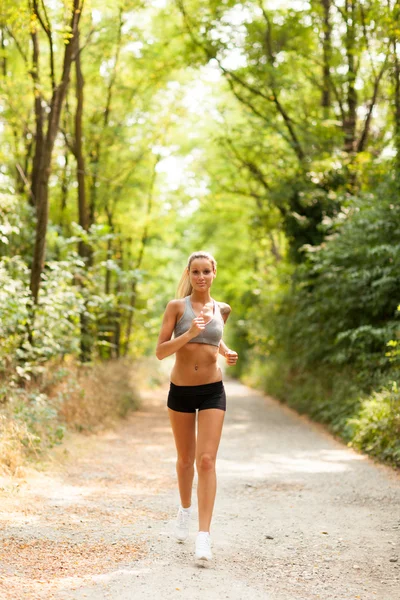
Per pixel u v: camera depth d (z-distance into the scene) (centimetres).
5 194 1077
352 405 1162
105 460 902
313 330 1512
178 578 443
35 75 1362
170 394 508
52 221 1748
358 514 625
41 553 485
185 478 519
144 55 1702
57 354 1207
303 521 602
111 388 1439
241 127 1864
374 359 1176
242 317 3441
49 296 1113
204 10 1694
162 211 2216
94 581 433
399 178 1163
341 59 1666
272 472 838
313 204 1688
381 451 899
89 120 1736
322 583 443
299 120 1812
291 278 1802
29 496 656
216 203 2350
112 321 2020
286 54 1753
